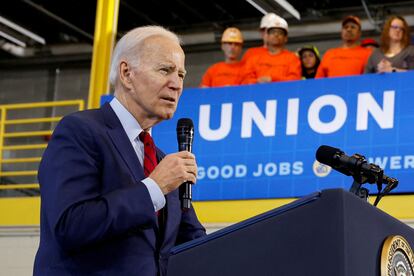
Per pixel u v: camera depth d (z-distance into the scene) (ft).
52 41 66.44
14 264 33.30
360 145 27.71
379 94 27.89
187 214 11.27
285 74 32.63
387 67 27.96
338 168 10.32
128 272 9.80
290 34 58.54
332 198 8.12
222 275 8.57
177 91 10.69
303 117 28.60
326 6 57.41
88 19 63.41
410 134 27.25
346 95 28.30
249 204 28.60
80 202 9.61
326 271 7.98
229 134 29.27
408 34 29.48
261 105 29.17
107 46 34.78
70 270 9.81
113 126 10.48
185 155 10.12
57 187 9.75
